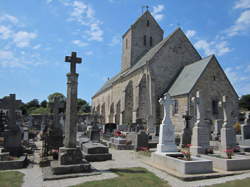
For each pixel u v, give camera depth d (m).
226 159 9.55
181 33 34.62
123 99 35.47
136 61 40.50
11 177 8.14
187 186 7.07
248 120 22.03
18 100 12.98
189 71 30.47
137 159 12.46
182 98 26.45
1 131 19.50
